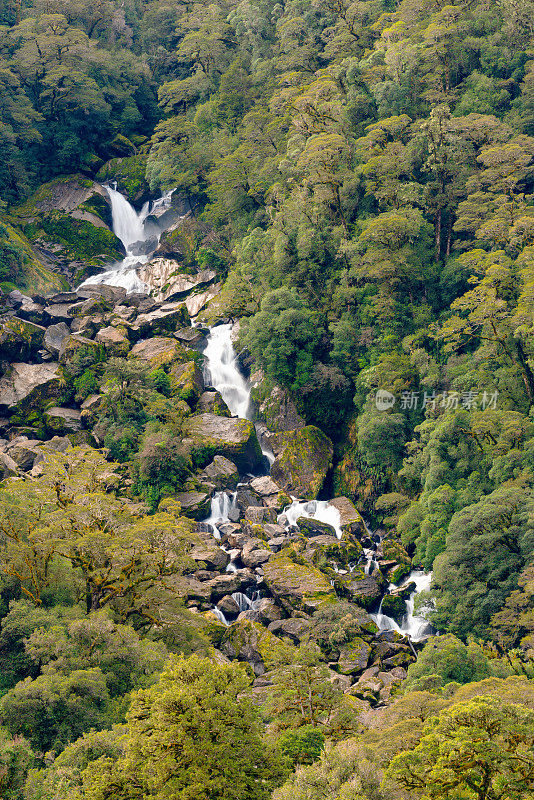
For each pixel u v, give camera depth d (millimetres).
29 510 55031
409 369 88312
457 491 75938
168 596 53625
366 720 50344
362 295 97375
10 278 116688
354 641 66438
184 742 28625
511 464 71562
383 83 109000
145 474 86938
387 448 87812
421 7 123875
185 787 27812
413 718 35094
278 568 75625
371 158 98938
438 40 114062
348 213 104000
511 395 80812
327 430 98812
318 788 28000
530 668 54812
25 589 50062
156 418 94625
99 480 59531
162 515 54969
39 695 40562
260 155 120750
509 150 91438
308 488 93500
